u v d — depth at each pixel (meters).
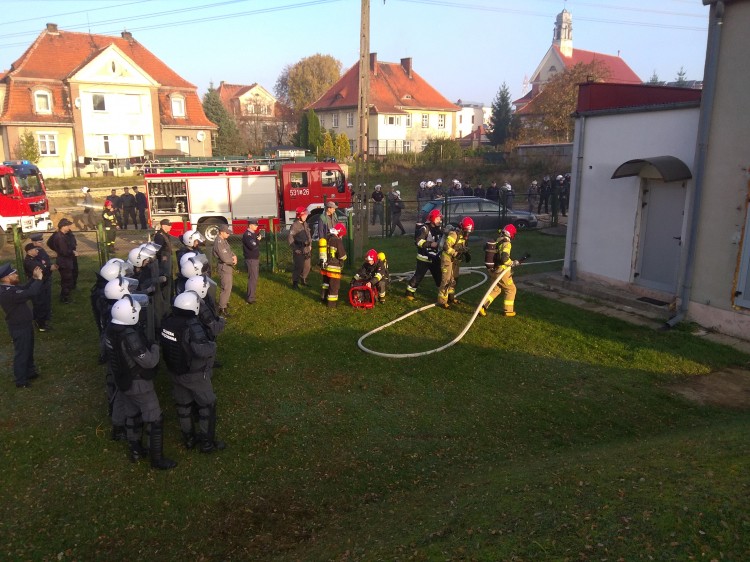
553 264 14.96
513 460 5.80
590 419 6.76
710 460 4.61
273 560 4.30
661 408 6.99
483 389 7.55
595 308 10.72
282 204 19.55
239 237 18.95
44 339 9.32
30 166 20.28
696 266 9.45
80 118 37.59
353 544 4.16
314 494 5.30
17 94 36.22
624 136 10.88
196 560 4.44
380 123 52.41
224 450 6.00
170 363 5.63
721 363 8.21
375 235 21.09
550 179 26.61
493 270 10.05
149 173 18.48
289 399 7.20
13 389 7.40
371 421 6.67
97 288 7.43
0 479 5.45
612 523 3.61
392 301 11.41
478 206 20.94
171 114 41.66
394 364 8.31
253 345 9.04
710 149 9.02
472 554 3.48
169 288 9.35
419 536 3.95
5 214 19.41
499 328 9.73
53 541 4.62
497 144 58.34
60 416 6.66
